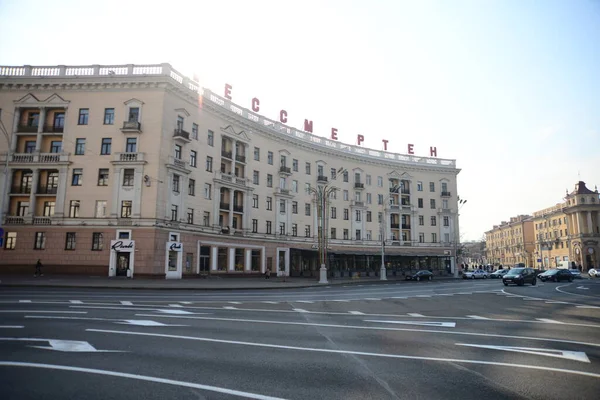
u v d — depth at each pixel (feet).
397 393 16.88
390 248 210.18
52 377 17.93
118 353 22.82
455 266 222.07
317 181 187.62
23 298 52.65
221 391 16.69
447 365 21.70
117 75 118.52
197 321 36.17
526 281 118.11
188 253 125.08
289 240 171.73
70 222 114.32
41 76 119.44
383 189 215.31
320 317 42.01
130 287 81.87
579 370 20.88
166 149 119.14
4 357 21.17
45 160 118.73
